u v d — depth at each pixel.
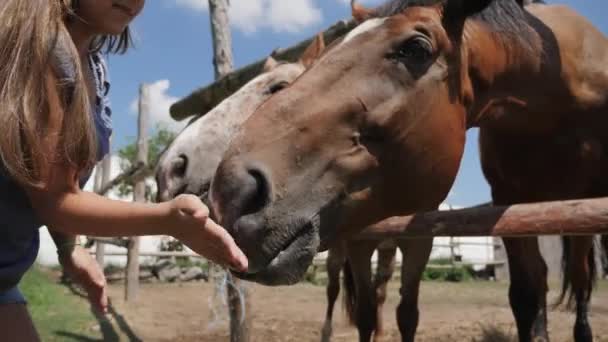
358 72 1.94
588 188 2.89
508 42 2.30
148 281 12.06
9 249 1.31
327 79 1.92
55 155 1.18
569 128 2.68
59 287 9.55
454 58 2.07
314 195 1.83
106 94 1.54
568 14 2.83
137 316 7.23
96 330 6.21
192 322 6.92
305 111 1.86
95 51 1.49
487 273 15.18
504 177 3.02
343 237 2.00
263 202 1.74
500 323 6.46
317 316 7.61
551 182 2.86
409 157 1.98
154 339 5.97
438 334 5.86
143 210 1.19
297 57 4.28
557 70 2.48
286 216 1.76
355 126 1.91
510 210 2.12
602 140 2.73
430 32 2.00
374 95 1.92
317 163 1.85
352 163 1.89
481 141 3.15
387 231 2.58
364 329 4.22
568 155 2.74
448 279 14.37
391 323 6.86
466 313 7.69
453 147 2.08
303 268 1.82
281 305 8.72
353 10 2.34
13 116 1.11
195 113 5.63
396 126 1.94
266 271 1.77
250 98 3.54
